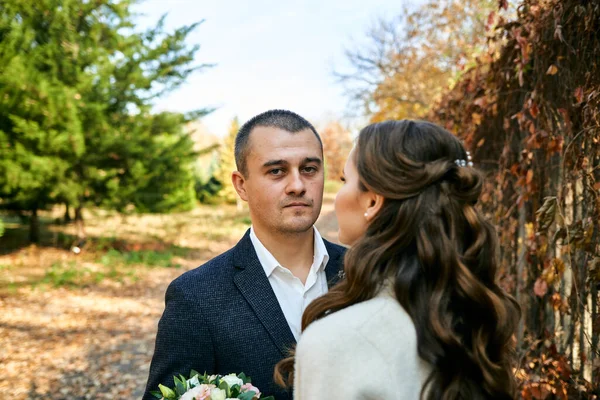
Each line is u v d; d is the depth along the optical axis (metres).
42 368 4.69
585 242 1.78
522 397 2.21
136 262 10.47
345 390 0.81
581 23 2.02
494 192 3.21
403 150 0.93
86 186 10.90
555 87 2.33
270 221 1.46
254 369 1.36
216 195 31.27
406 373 0.84
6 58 9.17
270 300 1.43
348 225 1.04
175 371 1.36
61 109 9.62
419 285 0.90
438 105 4.41
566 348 2.45
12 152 9.59
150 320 6.45
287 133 1.44
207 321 1.38
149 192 12.02
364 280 0.92
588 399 2.04
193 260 11.48
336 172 33.88
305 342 0.88
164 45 11.45
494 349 0.92
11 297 7.28
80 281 8.52
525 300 2.80
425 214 0.91
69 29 10.38
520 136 2.85
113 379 4.50
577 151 2.10
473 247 0.91
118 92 11.15
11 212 11.98
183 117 12.25
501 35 2.58
